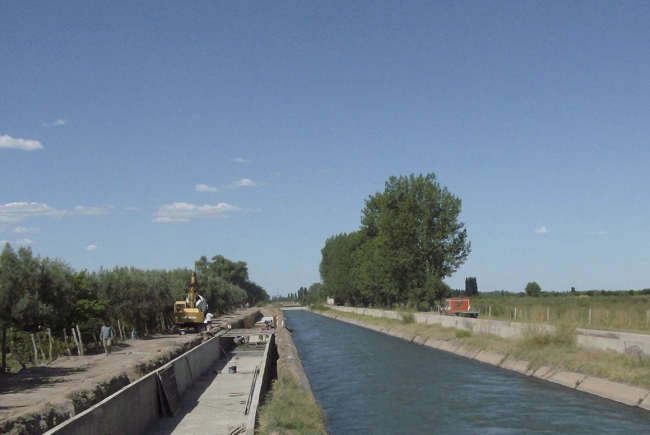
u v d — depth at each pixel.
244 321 73.81
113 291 43.84
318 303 159.75
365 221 91.88
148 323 51.56
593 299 75.12
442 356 43.00
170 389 21.31
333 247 121.75
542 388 28.78
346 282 113.12
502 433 20.86
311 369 39.09
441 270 68.56
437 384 31.02
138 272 50.81
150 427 18.39
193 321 50.94
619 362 27.61
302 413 19.77
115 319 44.03
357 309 100.31
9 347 30.05
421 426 22.23
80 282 37.91
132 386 17.00
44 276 26.42
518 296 111.75
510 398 26.66
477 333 45.97
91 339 37.59
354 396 28.62
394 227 69.31
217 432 17.59
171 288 56.88
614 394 25.34
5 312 24.83
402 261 68.50
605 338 30.33
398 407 25.72
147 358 26.23
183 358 25.94
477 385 30.33
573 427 21.14
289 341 50.38
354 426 22.56
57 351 32.00
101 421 13.96
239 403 22.45
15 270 25.47
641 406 23.55
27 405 17.00
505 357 36.47
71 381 21.97
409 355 44.41
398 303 85.69
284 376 27.52
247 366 34.91
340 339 62.00
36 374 23.91
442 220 68.69
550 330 35.53
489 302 78.00
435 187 69.31
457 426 22.05
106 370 24.98
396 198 70.62
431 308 70.00
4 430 12.65
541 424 21.78
